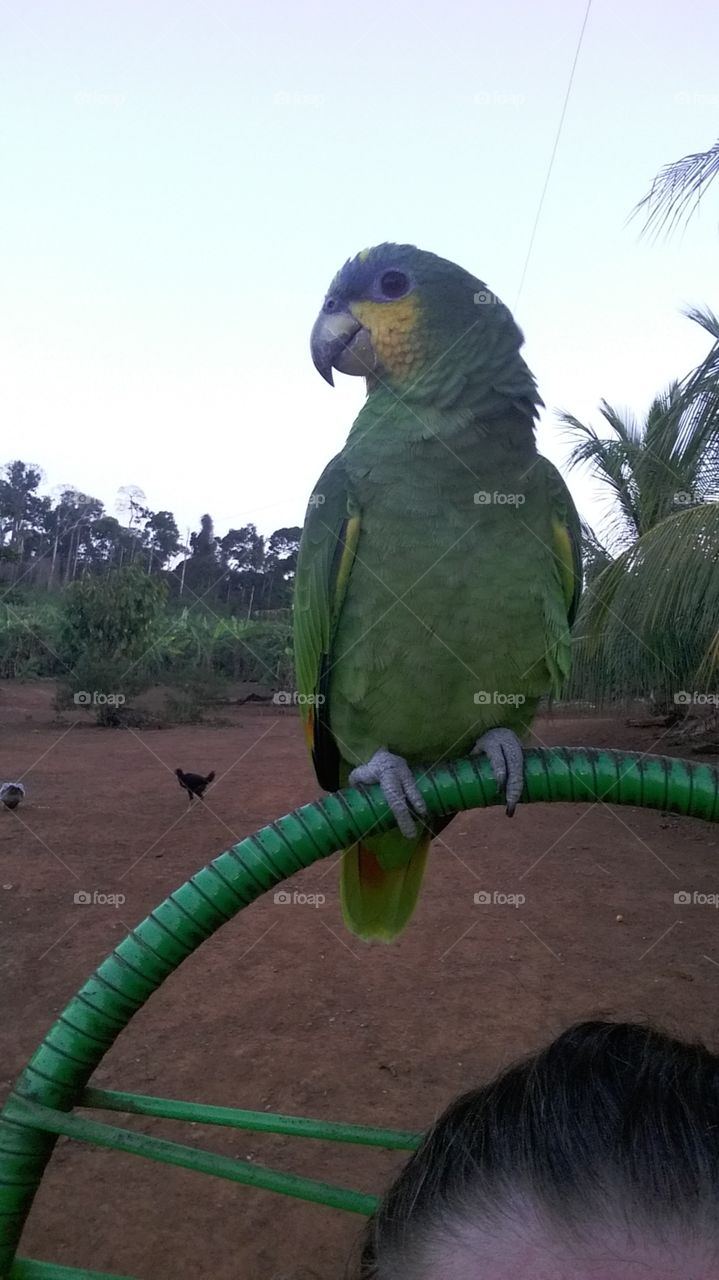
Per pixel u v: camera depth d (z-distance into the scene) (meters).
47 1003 6.39
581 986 6.81
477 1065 5.53
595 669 13.55
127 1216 4.21
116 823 12.04
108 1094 1.76
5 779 15.34
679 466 11.16
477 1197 1.15
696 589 10.01
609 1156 1.11
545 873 10.19
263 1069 5.46
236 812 12.80
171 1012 6.28
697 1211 1.05
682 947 7.71
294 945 7.65
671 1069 1.25
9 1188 1.66
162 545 36.03
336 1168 4.57
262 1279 3.82
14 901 8.62
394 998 6.55
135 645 25.30
